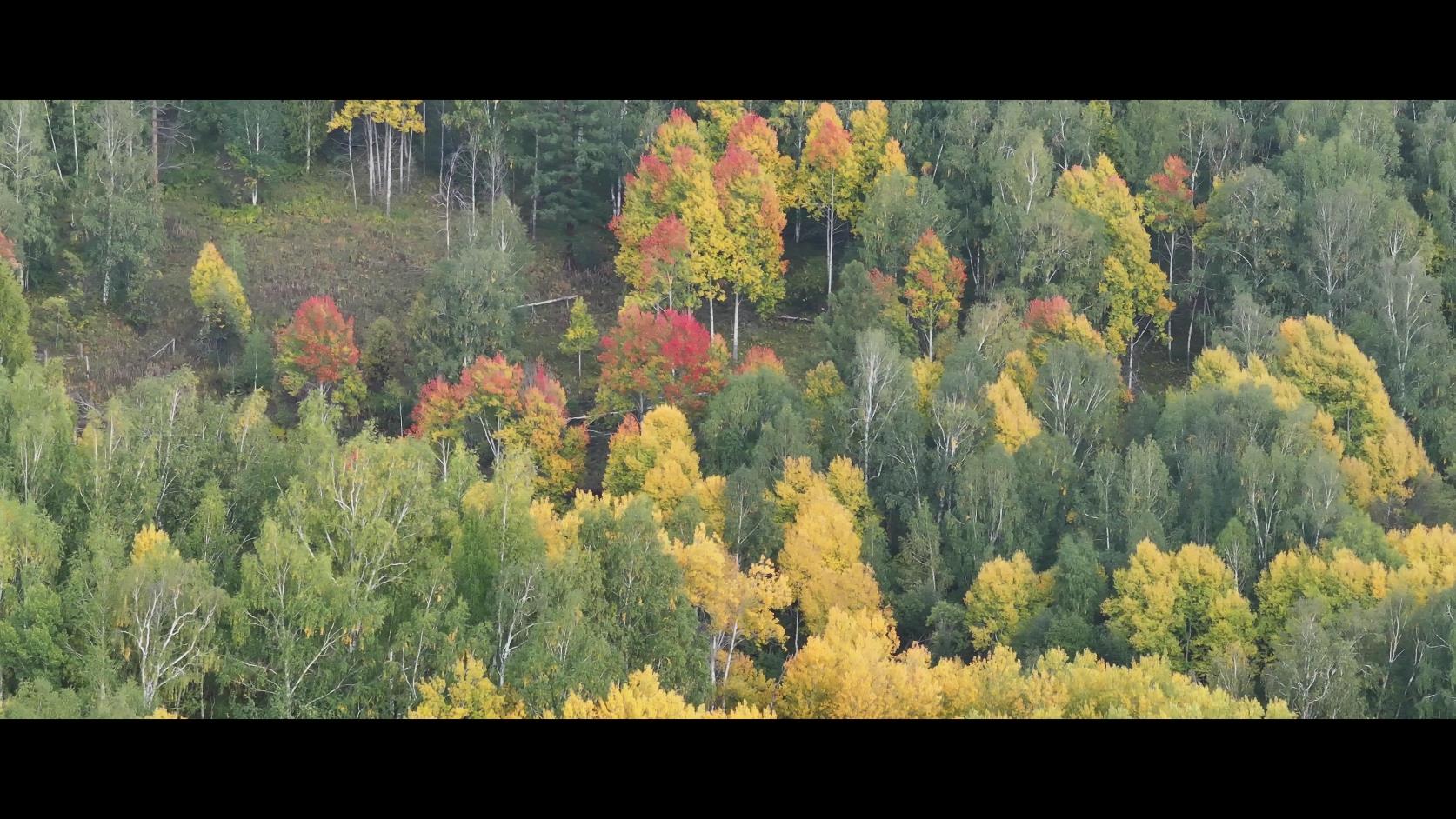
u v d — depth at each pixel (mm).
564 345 120625
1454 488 110438
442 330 114750
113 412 86938
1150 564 91188
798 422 105000
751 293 128625
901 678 75500
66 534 82500
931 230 127250
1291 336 120000
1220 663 83938
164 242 126375
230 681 72688
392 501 83375
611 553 81688
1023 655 89688
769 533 97125
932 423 108250
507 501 83938
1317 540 96875
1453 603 84250
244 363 112688
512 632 75562
